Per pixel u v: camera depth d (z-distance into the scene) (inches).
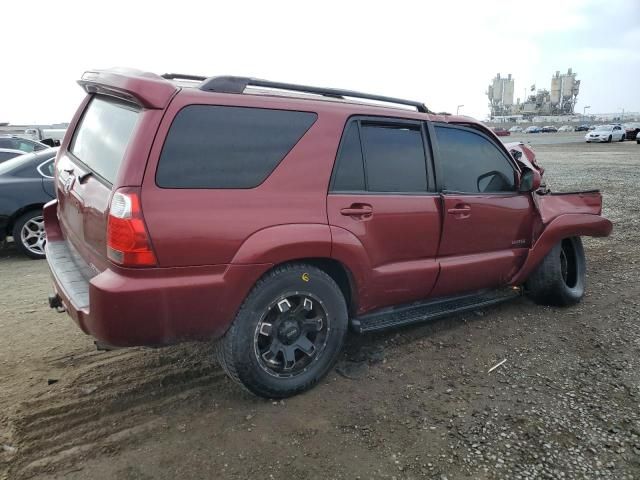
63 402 119.8
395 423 115.6
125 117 113.4
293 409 120.3
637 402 124.1
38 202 253.6
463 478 98.7
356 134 131.6
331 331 127.1
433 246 146.7
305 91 125.2
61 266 126.3
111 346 108.2
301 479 97.7
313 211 119.8
